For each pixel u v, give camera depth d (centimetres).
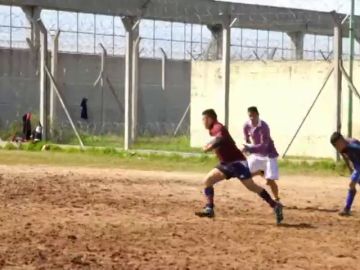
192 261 1642
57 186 2988
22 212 2291
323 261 1680
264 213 2378
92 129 6506
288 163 4172
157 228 2048
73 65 6550
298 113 5000
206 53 6197
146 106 6856
